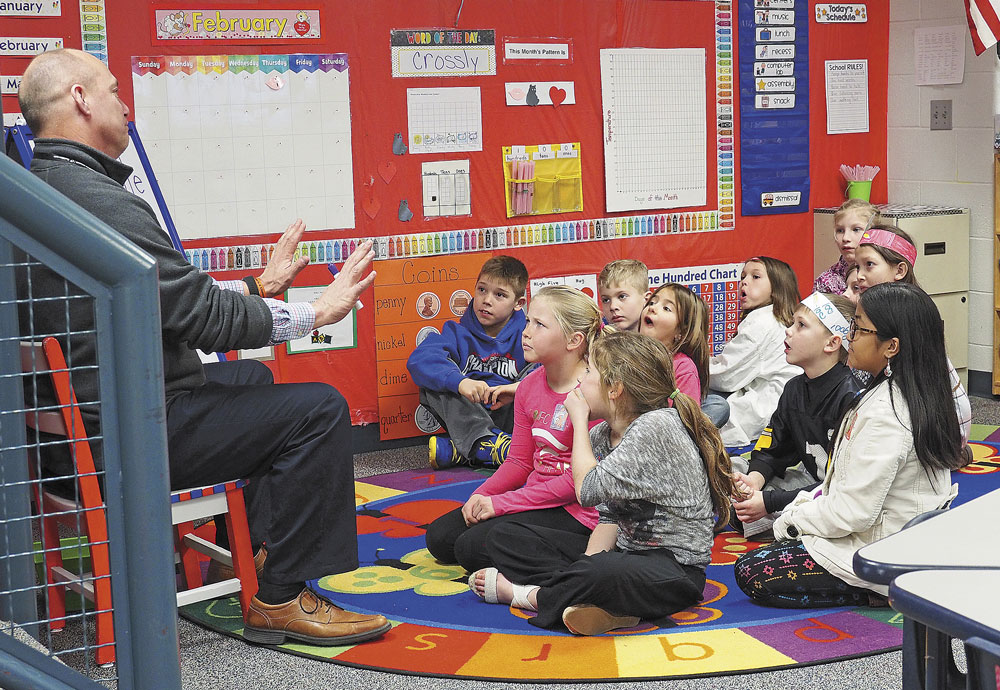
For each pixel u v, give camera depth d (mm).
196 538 2697
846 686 2125
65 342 2227
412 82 4215
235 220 3965
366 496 3650
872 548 1281
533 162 4484
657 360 2559
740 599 2652
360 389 4254
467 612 2590
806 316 3021
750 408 3891
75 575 2426
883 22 5227
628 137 4688
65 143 2250
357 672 2266
